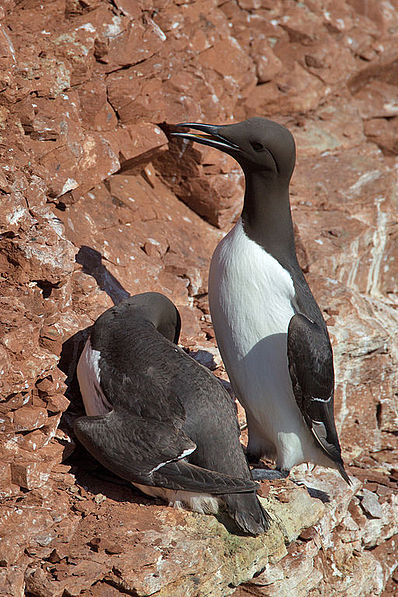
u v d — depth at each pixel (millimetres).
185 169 14742
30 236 9945
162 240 13664
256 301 10000
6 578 8188
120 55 13289
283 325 9992
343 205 16266
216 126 10195
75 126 12023
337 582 10961
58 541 8750
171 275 13312
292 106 18312
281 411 10305
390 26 20609
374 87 20328
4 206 9539
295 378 9844
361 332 13570
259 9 18516
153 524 9148
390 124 19516
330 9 19734
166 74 14422
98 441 8781
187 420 9031
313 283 14375
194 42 15875
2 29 10438
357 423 14234
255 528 9023
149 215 13953
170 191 15094
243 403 10695
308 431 10492
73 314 10750
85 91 12844
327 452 10328
